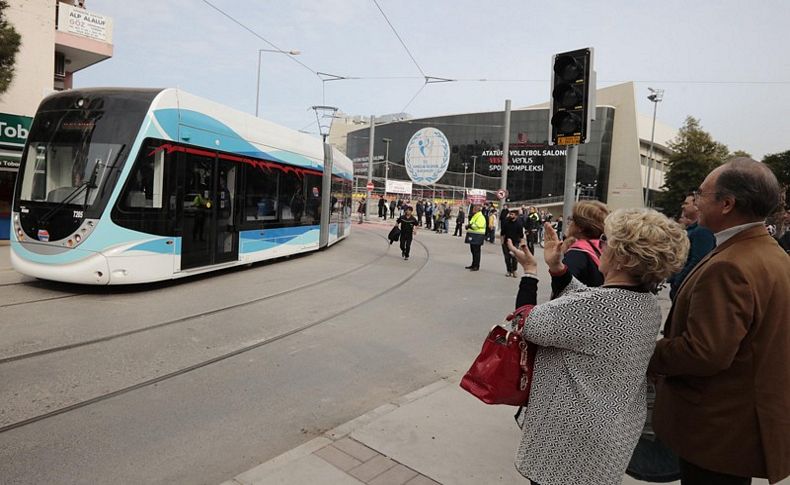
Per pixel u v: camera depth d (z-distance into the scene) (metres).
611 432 1.97
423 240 25.31
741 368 1.96
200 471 3.52
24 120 14.47
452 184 86.31
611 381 1.99
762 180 2.03
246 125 11.58
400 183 57.94
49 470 3.45
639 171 68.12
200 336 6.59
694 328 1.97
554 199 77.38
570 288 2.40
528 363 2.23
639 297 2.01
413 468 3.40
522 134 80.31
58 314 7.20
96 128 8.53
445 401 4.61
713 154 50.50
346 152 112.06
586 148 71.75
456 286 11.58
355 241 21.81
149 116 8.66
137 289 9.16
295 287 10.20
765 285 1.93
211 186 10.30
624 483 3.34
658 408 2.26
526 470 2.12
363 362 5.95
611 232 2.09
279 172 13.20
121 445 3.83
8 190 14.55
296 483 3.17
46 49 16.09
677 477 2.59
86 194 8.24
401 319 8.10
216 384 5.08
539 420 2.11
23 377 4.98
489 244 25.66
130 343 6.14
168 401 4.64
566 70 7.66
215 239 10.52
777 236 7.42
